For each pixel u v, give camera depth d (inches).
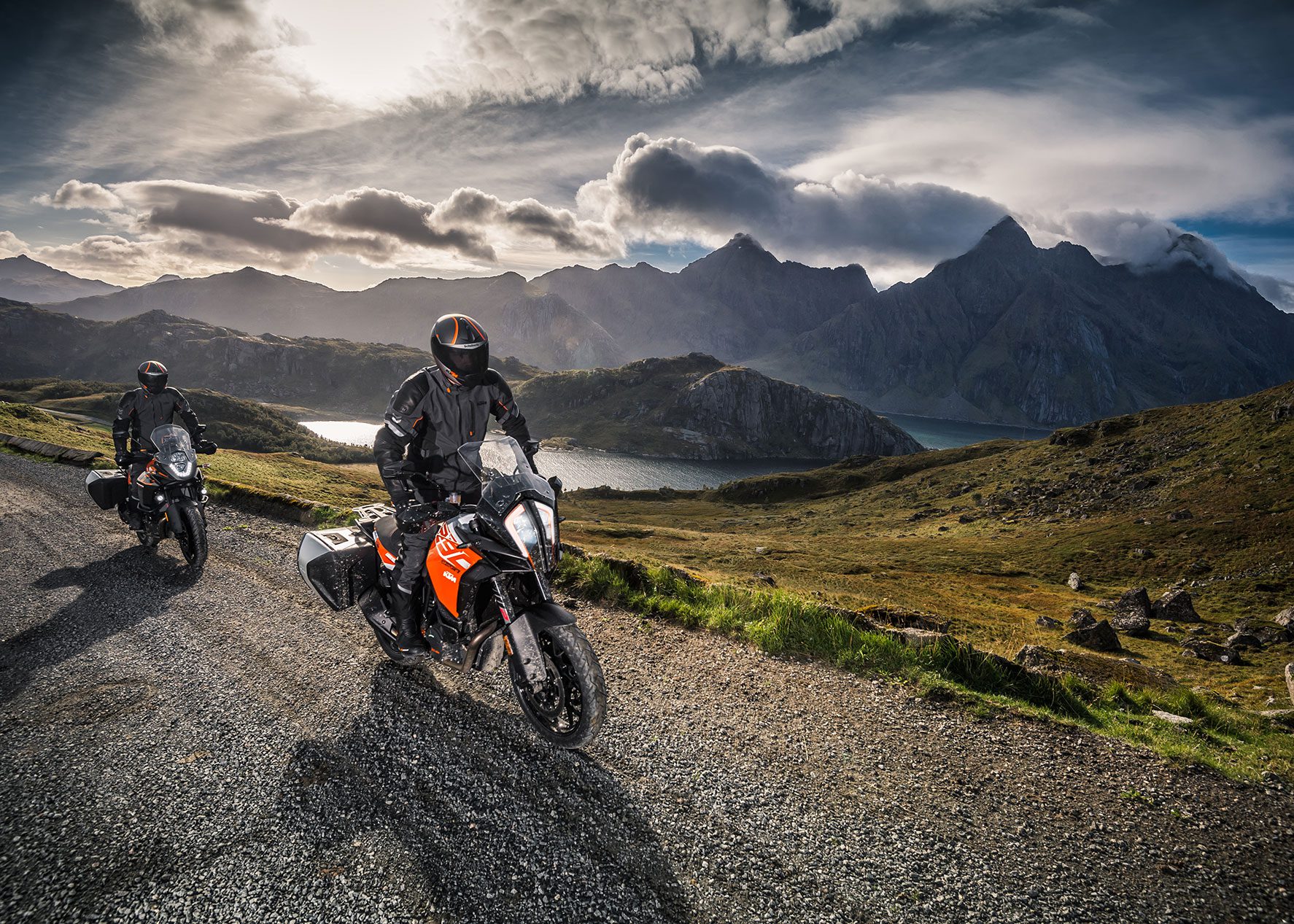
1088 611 2758.4
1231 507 4210.1
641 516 7175.2
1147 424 6633.9
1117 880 132.6
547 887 122.3
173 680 205.6
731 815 147.3
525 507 161.9
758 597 293.9
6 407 1902.1
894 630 258.7
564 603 294.7
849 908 121.3
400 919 113.4
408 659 203.8
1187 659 2059.5
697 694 211.2
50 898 116.8
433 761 162.9
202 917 113.4
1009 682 231.5
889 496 7293.3
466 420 184.4
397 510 174.7
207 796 147.2
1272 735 229.1
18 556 341.7
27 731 173.6
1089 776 172.6
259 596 289.4
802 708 204.1
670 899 121.2
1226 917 123.7
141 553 355.3
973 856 137.5
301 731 176.1
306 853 129.3
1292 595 2940.5
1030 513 5472.4
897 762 174.9
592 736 159.0
